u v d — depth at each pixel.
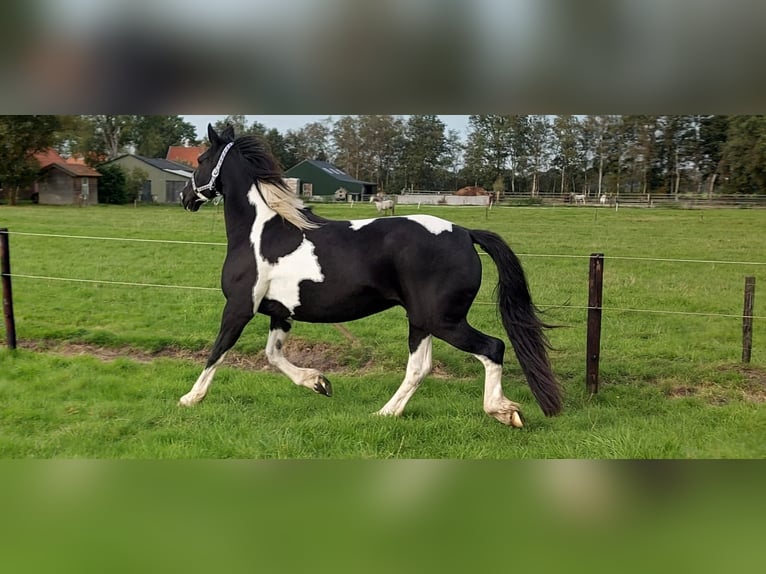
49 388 5.54
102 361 6.47
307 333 7.45
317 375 5.21
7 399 5.23
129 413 4.89
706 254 14.46
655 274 11.96
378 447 4.23
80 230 18.17
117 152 53.16
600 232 19.00
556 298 9.73
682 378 5.98
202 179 5.27
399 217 4.74
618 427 4.57
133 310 8.68
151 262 12.73
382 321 8.16
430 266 4.51
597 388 5.52
